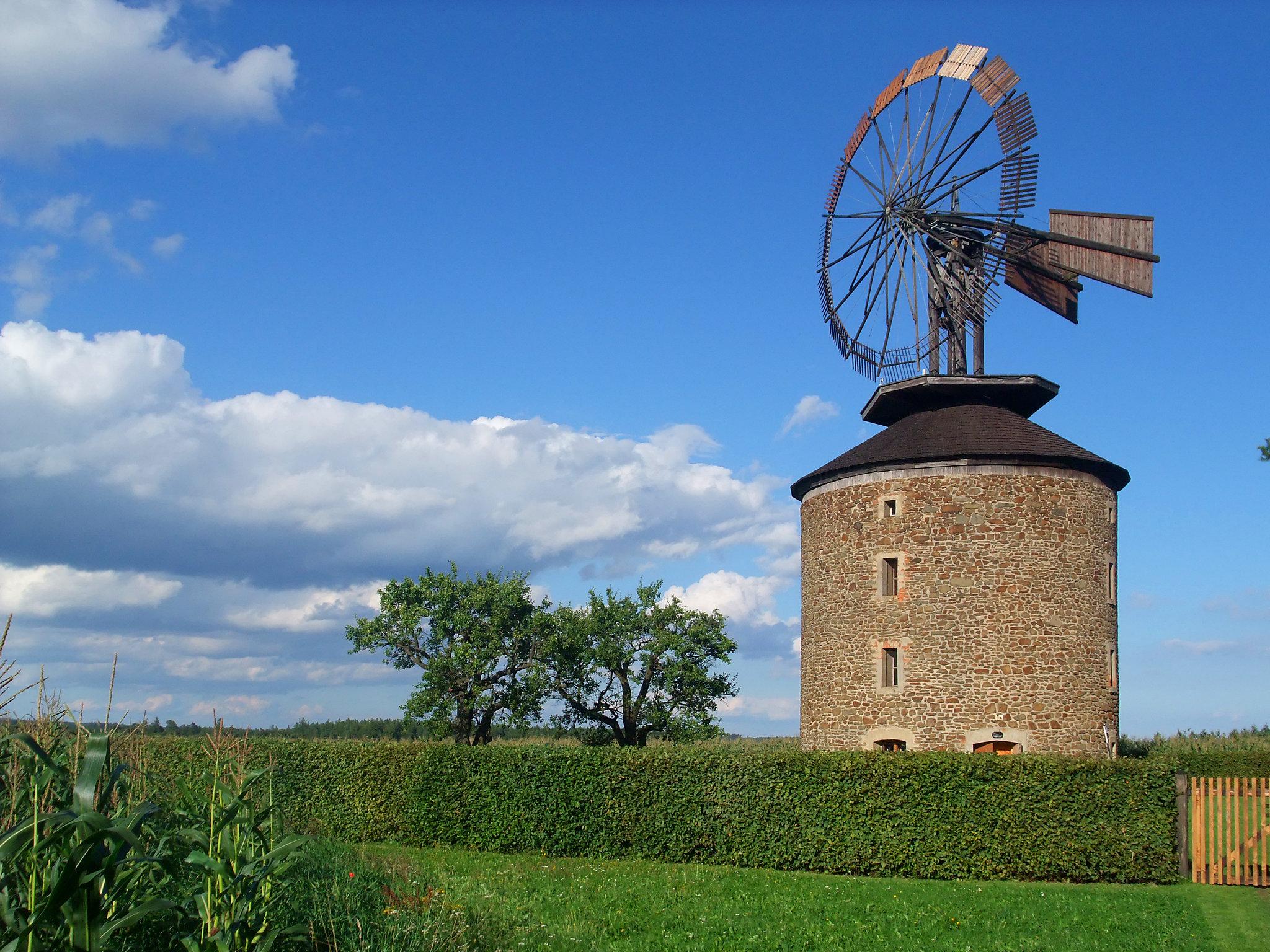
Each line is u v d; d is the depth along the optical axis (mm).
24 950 7859
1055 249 31219
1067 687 28078
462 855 24562
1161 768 21984
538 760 25953
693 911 16891
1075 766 22141
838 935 15227
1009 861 21984
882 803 22828
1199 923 16438
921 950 14414
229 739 13719
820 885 20234
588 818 25172
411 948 12328
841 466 30906
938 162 32469
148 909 8352
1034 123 30438
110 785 9180
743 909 17219
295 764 28594
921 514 29281
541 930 14969
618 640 46031
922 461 29406
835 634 30453
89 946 7805
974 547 28703
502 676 45719
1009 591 28359
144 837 11039
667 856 24328
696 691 45250
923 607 28844
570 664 45906
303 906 12961
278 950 11203
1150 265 29109
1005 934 15555
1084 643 28594
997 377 31031
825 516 31406
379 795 27500
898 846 22531
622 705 46188
